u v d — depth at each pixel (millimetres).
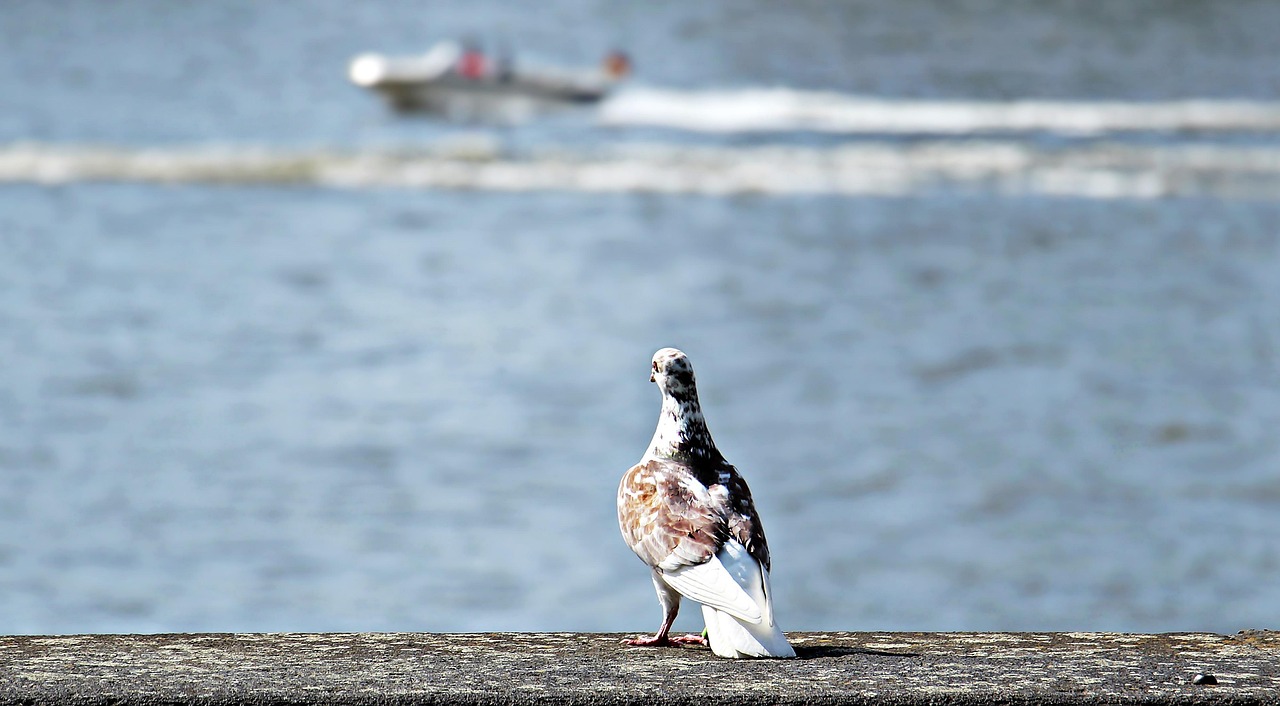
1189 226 46000
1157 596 16891
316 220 47969
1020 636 5398
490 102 73188
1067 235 44875
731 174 56344
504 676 4664
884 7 141125
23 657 4902
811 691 4473
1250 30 121500
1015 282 38656
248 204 50969
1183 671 4746
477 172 56938
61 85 92188
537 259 41719
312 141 67125
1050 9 136125
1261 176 54719
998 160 58938
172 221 47375
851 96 83000
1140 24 125250
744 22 132750
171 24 142500
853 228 46219
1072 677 4664
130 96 86500
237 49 122250
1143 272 39781
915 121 70812
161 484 21297
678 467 5793
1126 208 49062
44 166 57594
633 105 75500
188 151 61719
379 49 127250
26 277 38250
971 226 46406
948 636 5383
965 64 100875
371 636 5348
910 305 35875
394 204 50938
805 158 59969
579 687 4516
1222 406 26594
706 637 5582
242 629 15453
